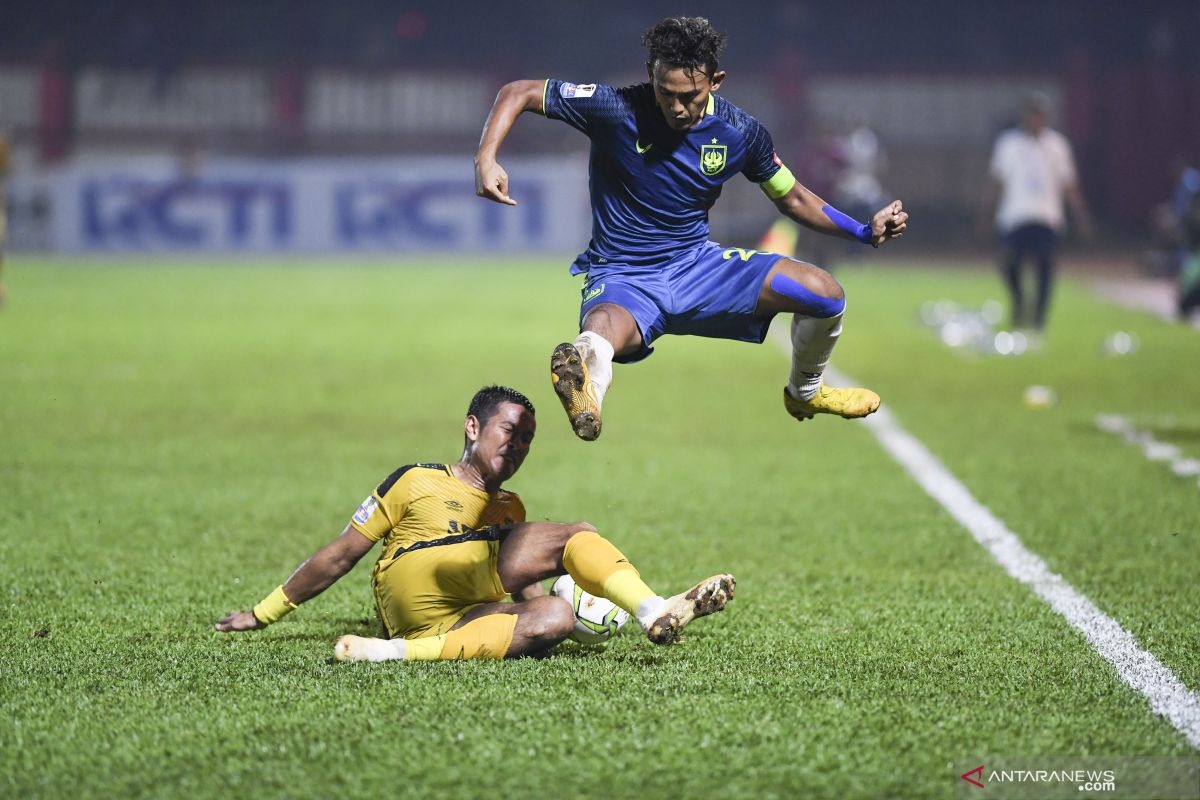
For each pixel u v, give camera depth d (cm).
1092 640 1886
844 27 15362
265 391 4462
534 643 1731
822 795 1327
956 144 14975
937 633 1917
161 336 6022
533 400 4400
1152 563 2362
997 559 2397
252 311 7181
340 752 1422
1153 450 3478
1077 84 14675
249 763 1398
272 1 15075
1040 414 4069
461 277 9588
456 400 4312
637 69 15412
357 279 9362
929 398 4397
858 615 2022
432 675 1659
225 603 2069
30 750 1439
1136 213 14575
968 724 1520
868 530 2625
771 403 4381
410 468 1788
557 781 1352
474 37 15312
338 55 15012
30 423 3762
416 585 1744
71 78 14562
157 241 11619
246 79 14812
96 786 1352
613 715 1524
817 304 1744
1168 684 1686
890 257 12356
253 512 2741
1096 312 7362
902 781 1362
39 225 11531
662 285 1739
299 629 1930
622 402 4406
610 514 2761
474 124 15175
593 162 1805
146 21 14800
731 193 13225
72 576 2216
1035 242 5950
